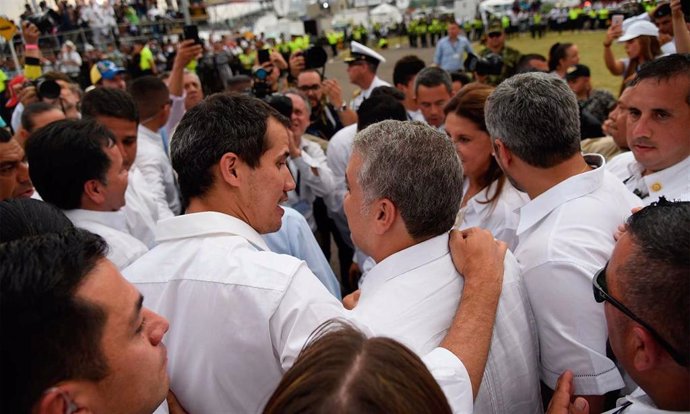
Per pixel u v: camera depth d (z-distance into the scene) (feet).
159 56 58.85
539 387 4.58
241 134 4.36
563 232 4.63
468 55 20.88
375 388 1.98
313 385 2.04
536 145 4.83
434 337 4.05
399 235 4.35
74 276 2.65
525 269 4.66
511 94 4.93
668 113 5.86
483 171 7.02
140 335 2.99
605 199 4.89
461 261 4.33
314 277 4.18
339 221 12.04
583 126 12.57
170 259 4.29
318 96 16.10
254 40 86.28
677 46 10.28
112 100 8.55
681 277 2.81
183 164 4.46
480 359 3.76
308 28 22.00
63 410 2.60
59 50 56.49
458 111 6.86
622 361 3.29
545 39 88.33
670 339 2.86
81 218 6.24
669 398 3.02
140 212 8.53
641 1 81.46
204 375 4.06
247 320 3.92
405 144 4.21
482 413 3.99
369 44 118.83
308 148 12.67
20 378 2.49
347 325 2.57
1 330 2.48
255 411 4.05
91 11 64.59
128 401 2.89
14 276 2.55
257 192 4.51
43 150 6.07
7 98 24.61
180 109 14.75
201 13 82.69
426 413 2.08
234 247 4.21
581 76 16.53
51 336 2.52
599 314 4.26
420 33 101.76
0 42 47.80
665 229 3.01
